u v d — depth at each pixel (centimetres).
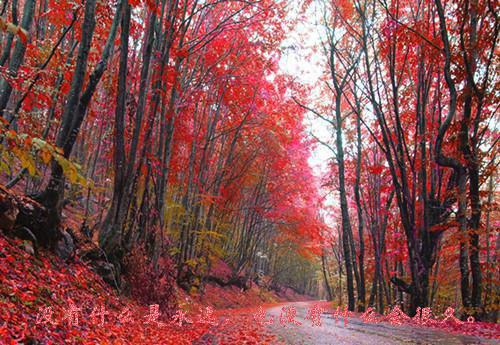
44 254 732
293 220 2891
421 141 1380
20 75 656
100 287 845
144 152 1143
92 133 1967
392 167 1455
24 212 718
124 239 1100
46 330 485
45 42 873
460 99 1262
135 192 1168
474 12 1207
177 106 1429
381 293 2334
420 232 1497
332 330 937
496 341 723
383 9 1585
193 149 1953
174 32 1219
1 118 304
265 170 3017
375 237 2106
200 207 2070
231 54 1917
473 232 1212
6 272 555
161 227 1273
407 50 1381
